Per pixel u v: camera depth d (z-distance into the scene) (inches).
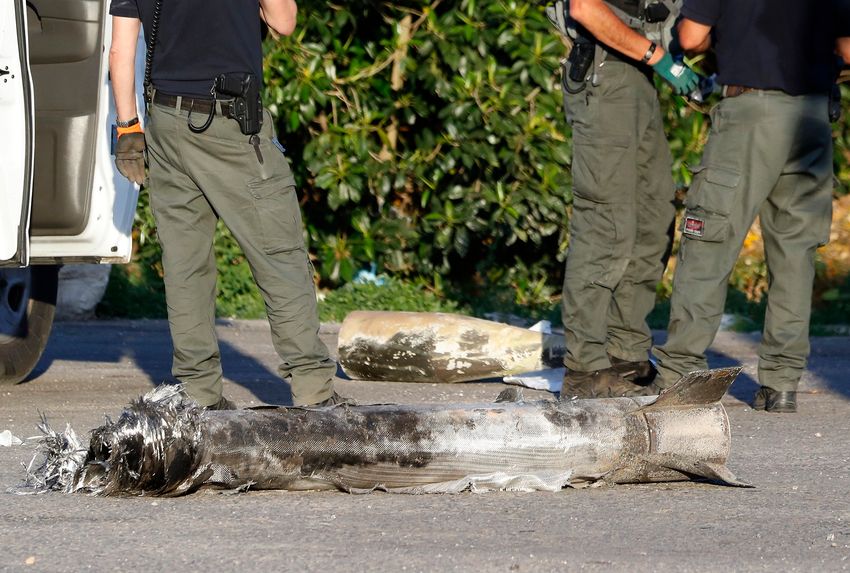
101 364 812.0
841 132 1227.2
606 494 434.0
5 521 384.8
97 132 666.2
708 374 438.9
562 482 433.1
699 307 609.3
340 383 737.6
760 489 446.6
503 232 1100.5
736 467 488.7
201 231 524.1
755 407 643.5
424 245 1133.7
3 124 609.3
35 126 661.3
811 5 597.3
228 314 1103.0
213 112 501.7
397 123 1140.5
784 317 631.8
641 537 376.2
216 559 346.9
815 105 606.9
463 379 731.4
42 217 659.4
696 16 596.7
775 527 390.9
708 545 368.2
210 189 508.7
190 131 503.8
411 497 423.2
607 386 619.5
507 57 1117.1
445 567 340.8
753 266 1146.7
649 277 653.3
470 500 419.5
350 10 1095.6
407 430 427.2
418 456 425.1
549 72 1083.3
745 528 389.1
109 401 658.2
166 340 951.0
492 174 1117.7
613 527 387.5
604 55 601.0
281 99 1083.3
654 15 606.9
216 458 411.2
